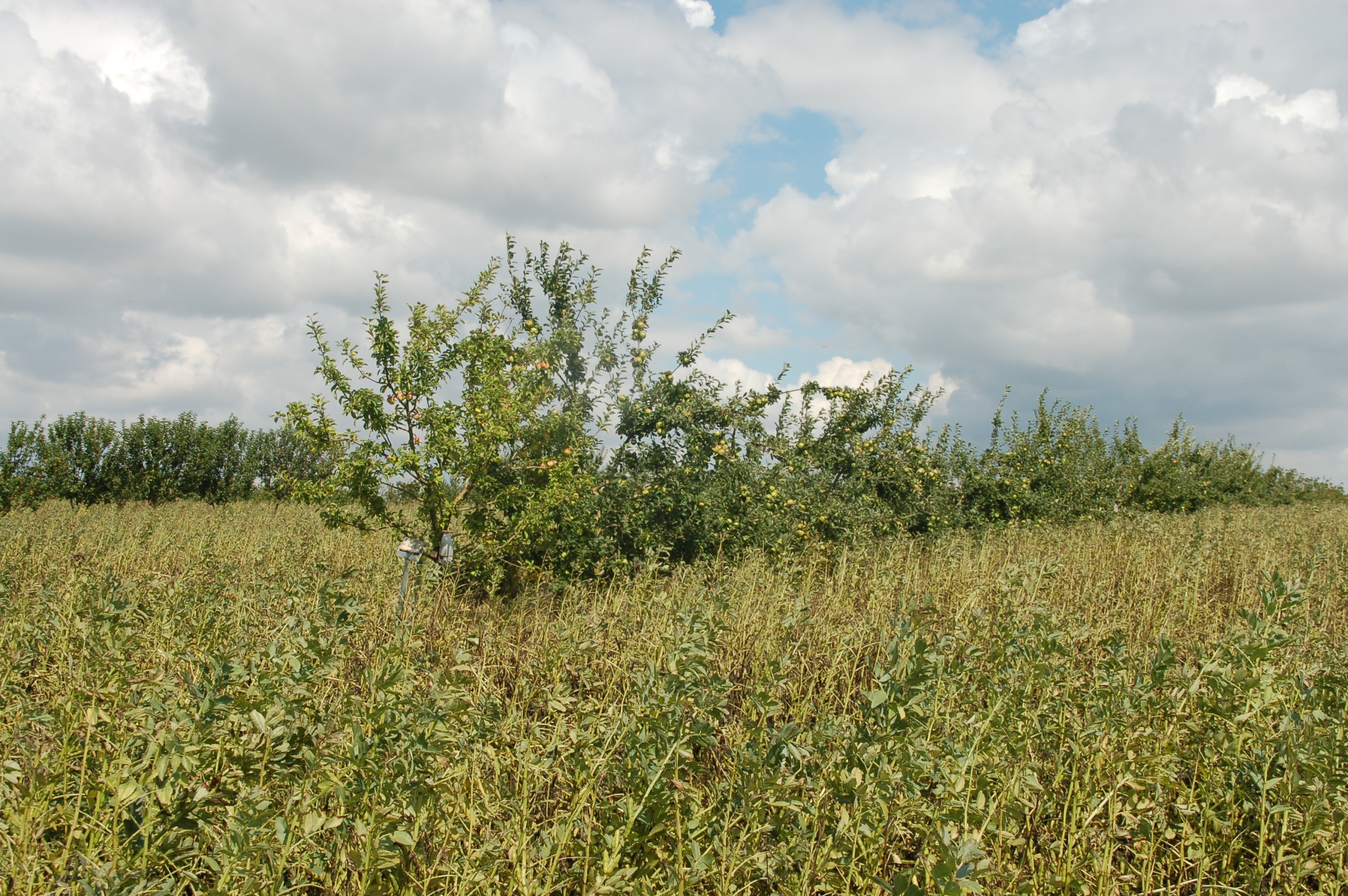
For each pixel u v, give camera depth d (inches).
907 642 132.8
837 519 451.8
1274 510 792.3
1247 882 143.2
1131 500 813.9
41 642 206.4
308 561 376.8
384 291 319.9
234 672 126.5
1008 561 412.5
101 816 121.8
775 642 254.8
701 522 391.5
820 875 123.1
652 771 128.3
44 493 811.4
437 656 221.1
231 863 104.6
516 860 123.7
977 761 141.5
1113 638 183.5
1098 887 142.6
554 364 391.5
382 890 113.3
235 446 983.0
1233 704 152.5
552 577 355.9
